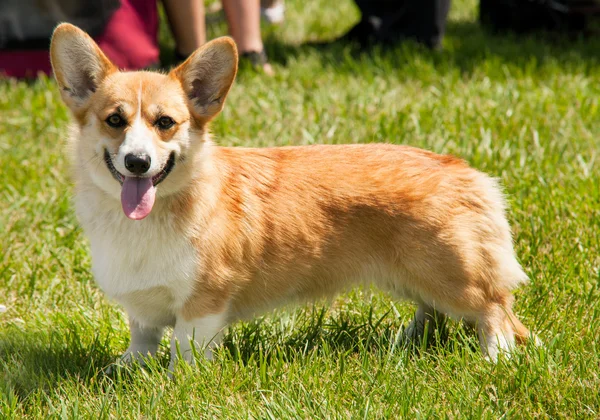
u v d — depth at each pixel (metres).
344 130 8.49
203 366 4.78
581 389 4.58
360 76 10.22
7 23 9.92
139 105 4.71
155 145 4.62
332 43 12.03
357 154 5.32
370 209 5.08
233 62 4.91
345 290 5.41
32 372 4.89
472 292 5.12
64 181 7.71
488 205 5.19
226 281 4.92
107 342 5.31
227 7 10.50
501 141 8.05
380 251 5.17
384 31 11.54
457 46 11.82
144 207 4.57
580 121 8.66
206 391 4.66
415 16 11.46
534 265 6.16
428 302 5.27
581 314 5.42
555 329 5.27
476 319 5.23
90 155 4.81
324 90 9.69
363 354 4.99
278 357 5.19
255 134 8.52
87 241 6.78
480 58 10.88
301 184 5.14
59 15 9.92
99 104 4.78
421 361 4.94
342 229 5.14
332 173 5.16
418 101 9.35
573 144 8.12
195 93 5.01
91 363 4.93
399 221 5.06
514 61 10.77
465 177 5.20
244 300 5.21
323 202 5.11
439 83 9.97
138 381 4.75
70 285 6.23
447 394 4.64
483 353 5.18
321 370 4.93
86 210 4.90
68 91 4.91
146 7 10.23
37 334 5.35
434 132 8.33
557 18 12.80
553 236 6.50
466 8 14.96
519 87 9.55
